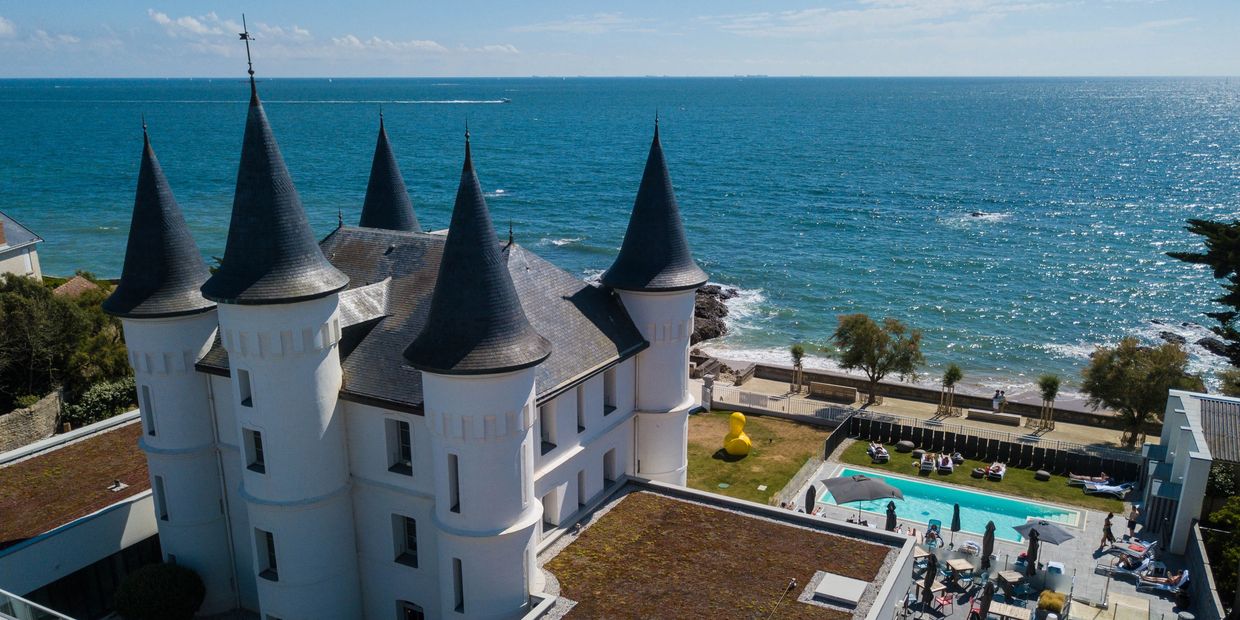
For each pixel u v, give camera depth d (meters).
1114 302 92.50
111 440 39.16
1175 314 88.44
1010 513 42.47
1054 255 112.69
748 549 29.44
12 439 47.09
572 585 27.30
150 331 29.45
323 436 27.45
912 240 123.19
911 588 34.03
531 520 26.45
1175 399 42.88
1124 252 113.69
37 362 49.81
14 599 21.36
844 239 124.62
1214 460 37.81
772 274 105.44
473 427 24.70
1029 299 94.06
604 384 33.22
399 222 40.00
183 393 30.39
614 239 125.75
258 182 25.47
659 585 27.23
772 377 66.75
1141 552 36.47
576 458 30.80
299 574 28.33
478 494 25.45
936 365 75.69
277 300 25.06
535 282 31.44
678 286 32.66
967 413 58.34
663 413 34.34
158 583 30.55
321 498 27.75
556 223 137.62
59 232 126.56
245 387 27.27
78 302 57.81
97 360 52.56
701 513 32.00
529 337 25.27
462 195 24.12
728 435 49.12
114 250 116.75
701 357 69.44
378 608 30.09
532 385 25.62
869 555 29.08
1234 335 50.12
